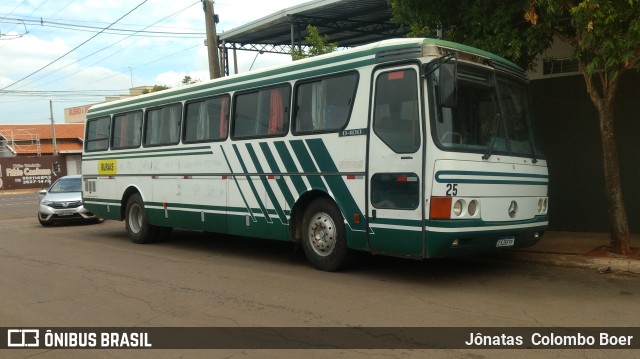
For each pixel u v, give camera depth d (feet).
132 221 40.24
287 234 28.48
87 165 45.21
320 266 27.32
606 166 27.81
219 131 32.53
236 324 19.27
